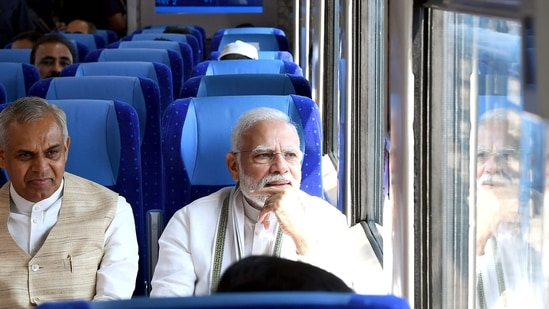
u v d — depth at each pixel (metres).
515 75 1.94
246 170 2.59
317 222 2.66
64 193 2.69
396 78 2.52
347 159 4.17
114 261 2.68
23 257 2.62
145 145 3.88
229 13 11.25
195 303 1.02
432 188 2.49
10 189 2.67
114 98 3.93
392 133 2.61
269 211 2.54
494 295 2.22
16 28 9.27
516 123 1.96
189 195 3.01
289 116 3.05
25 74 4.94
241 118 2.65
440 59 2.43
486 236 2.25
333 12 5.64
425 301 2.54
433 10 2.39
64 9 10.87
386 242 2.81
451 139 2.46
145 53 5.84
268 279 1.14
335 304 1.03
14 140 2.58
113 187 3.12
